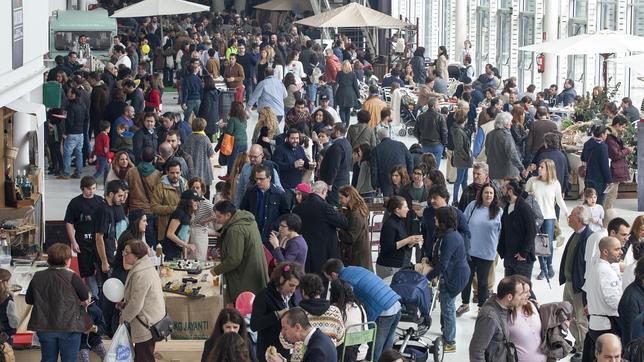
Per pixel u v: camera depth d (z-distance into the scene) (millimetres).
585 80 34281
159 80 32500
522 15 39188
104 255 16453
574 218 15211
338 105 33719
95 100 28406
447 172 27516
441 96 34156
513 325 12078
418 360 14961
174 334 15047
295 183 20531
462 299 17578
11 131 19781
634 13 32250
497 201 16906
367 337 13172
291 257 15664
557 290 18891
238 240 15078
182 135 24391
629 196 25484
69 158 26797
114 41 39375
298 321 11352
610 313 13742
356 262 16891
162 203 18312
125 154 18812
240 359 10406
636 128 25703
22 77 18781
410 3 53719
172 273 16125
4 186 19312
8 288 14320
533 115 27828
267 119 24109
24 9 19031
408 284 15031
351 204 16891
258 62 38500
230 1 62719
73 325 13844
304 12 55594
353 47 44062
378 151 20953
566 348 12266
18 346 14891
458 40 44812
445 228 15703
